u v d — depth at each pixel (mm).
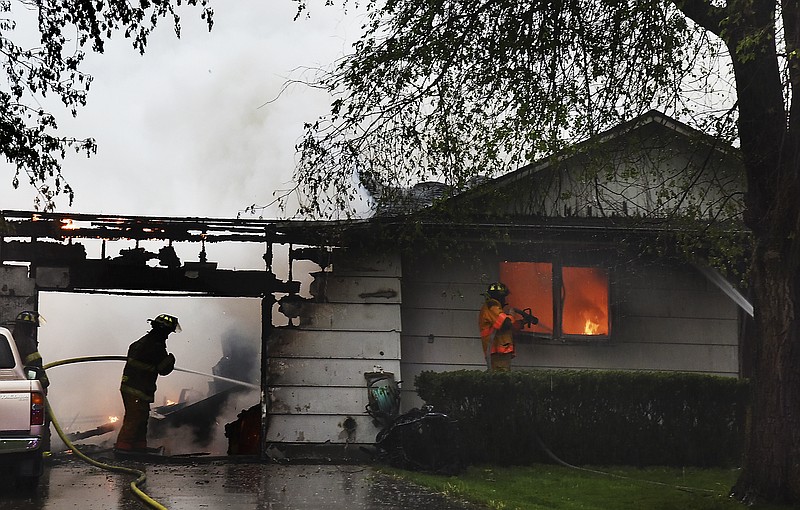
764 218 10422
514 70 11461
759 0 9891
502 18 11484
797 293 10312
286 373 14234
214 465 13312
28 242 14391
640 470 13039
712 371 15625
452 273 15320
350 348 14453
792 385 10203
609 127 11492
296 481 11383
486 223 14633
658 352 15578
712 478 12375
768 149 10273
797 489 10008
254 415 15336
